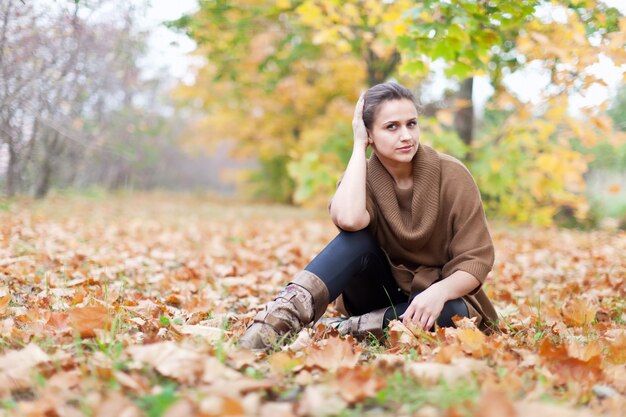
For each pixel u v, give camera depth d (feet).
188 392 5.33
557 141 20.11
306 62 40.50
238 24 25.98
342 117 45.21
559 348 6.61
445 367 5.93
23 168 34.50
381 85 8.29
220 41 26.86
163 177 100.99
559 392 5.77
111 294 10.87
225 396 4.81
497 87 16.21
